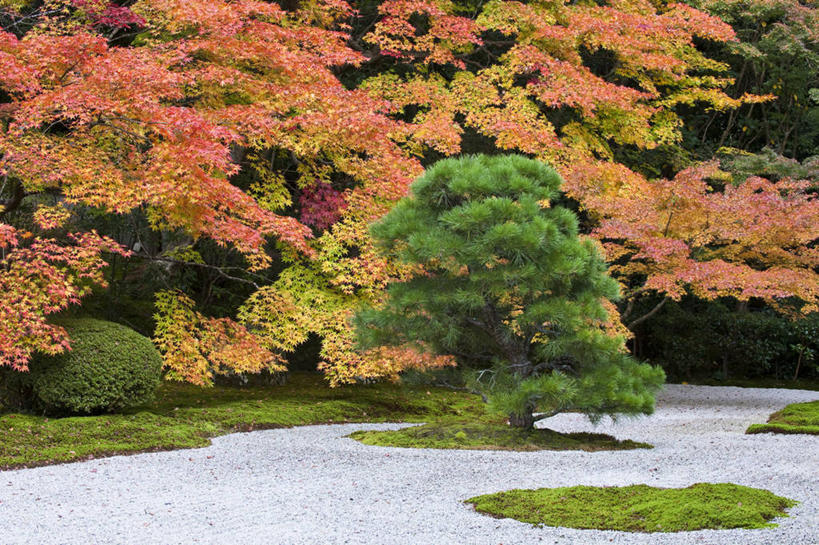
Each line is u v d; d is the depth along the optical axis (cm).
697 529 396
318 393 1037
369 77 1264
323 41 1039
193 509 449
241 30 960
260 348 906
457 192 682
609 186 1141
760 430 748
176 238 1102
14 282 702
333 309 952
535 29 1258
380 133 938
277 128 900
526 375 734
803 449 626
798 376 1461
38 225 895
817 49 1630
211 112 875
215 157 729
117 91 746
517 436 699
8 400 777
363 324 735
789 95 1700
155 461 603
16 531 404
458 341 765
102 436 674
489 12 1240
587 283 706
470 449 665
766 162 1435
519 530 402
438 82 1248
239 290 1242
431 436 715
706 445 667
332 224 1020
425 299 686
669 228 1049
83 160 756
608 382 661
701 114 1791
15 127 720
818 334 1409
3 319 673
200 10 880
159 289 1155
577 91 1150
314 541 383
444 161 713
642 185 1127
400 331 717
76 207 1000
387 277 930
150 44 927
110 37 998
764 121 1711
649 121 1410
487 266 659
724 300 1625
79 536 395
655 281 985
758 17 1644
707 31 1317
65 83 774
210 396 963
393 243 704
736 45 1541
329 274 989
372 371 912
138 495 487
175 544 381
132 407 829
